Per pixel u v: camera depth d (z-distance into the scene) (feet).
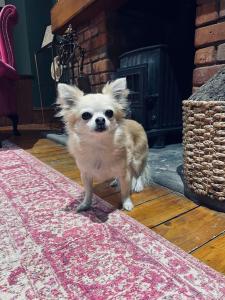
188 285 0.97
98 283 0.99
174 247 1.20
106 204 1.70
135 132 1.91
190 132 1.56
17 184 2.07
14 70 3.51
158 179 2.01
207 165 1.47
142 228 1.37
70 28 3.38
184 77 2.83
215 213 1.53
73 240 1.28
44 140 3.95
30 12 4.96
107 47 3.03
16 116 4.27
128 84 2.80
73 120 1.55
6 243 1.27
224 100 1.40
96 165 1.55
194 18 2.90
